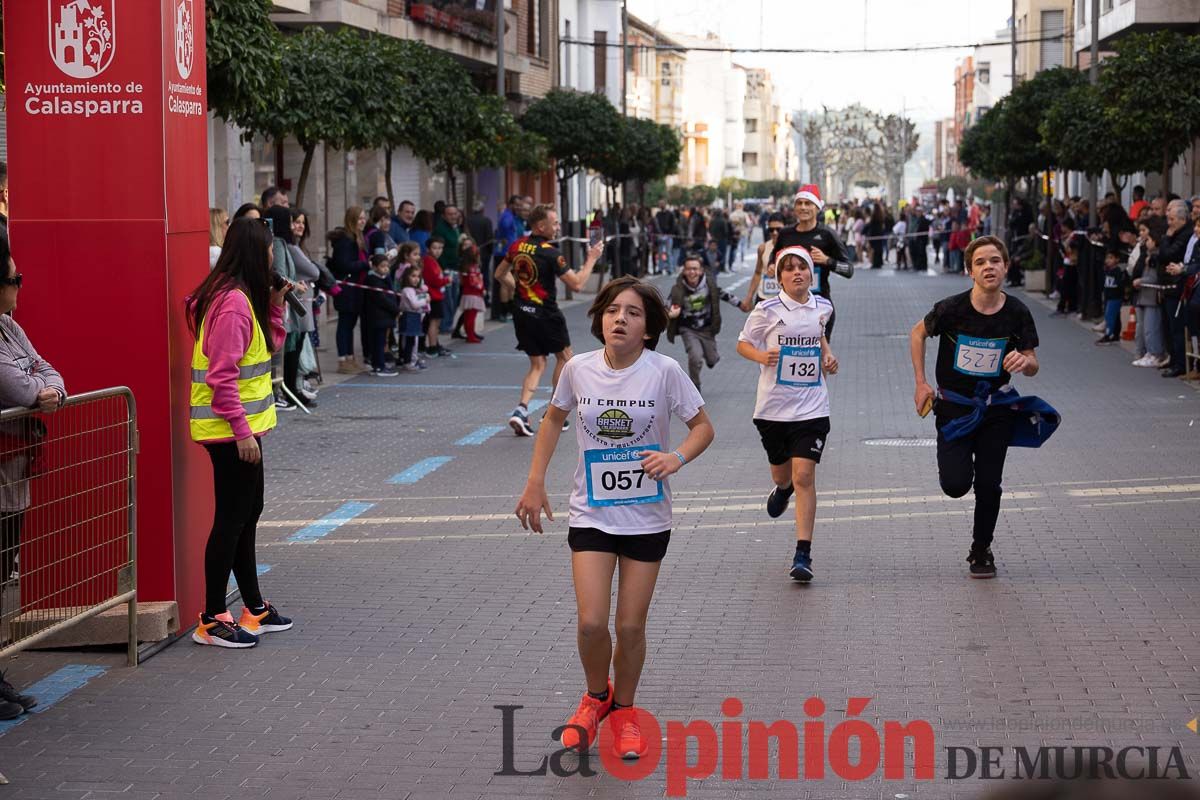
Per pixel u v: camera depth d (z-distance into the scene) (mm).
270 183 25609
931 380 17734
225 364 6719
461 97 25156
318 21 26094
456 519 9891
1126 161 25156
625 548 5375
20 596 6195
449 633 7086
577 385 5395
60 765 5367
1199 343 16484
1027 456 12008
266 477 11672
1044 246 33375
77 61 6680
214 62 13672
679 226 49438
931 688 6121
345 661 6652
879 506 10141
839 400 15992
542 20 46188
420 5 30969
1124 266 20625
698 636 6965
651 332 5406
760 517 9789
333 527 9680
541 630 7129
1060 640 6812
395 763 5344
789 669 6422
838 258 11992
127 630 6762
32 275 6785
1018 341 7977
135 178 6746
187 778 5219
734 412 15000
